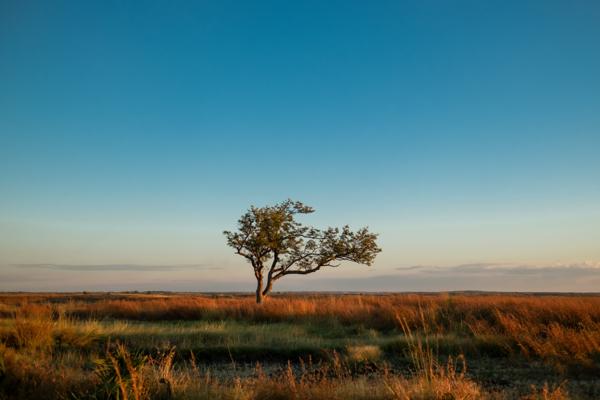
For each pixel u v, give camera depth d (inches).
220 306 908.6
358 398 282.7
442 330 631.8
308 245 1327.5
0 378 282.7
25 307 821.9
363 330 688.4
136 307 939.3
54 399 270.7
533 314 678.5
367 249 1312.7
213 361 475.5
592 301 758.5
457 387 302.5
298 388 290.5
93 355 451.8
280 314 824.9
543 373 401.4
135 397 255.0
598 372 394.3
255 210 1298.0
